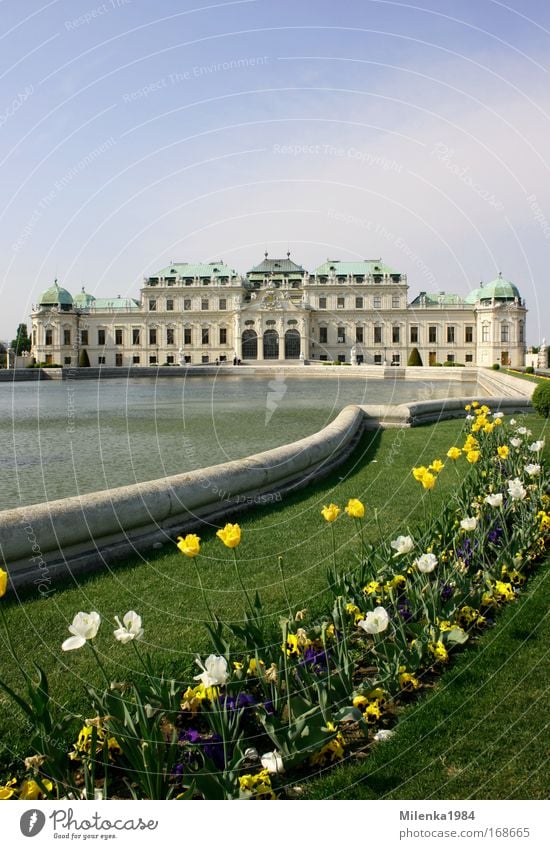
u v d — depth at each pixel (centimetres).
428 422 2016
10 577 614
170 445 1673
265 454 1021
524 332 10006
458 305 10094
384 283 9844
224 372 7081
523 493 716
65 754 374
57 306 9431
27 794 352
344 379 6341
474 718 434
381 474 1192
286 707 419
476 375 6038
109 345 9825
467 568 629
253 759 407
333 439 1257
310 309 9581
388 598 567
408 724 431
